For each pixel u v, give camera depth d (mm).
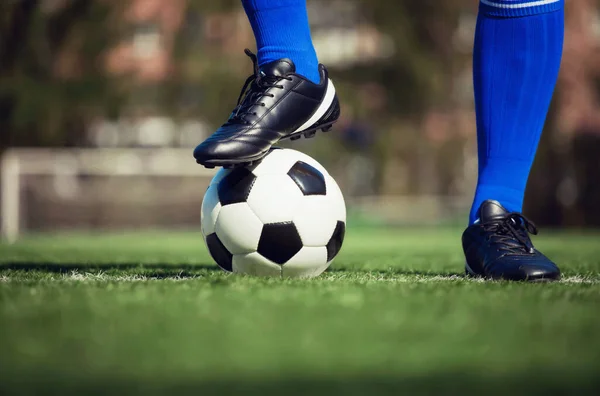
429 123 17625
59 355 1335
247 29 17219
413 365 1269
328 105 2824
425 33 17297
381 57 17344
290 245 2609
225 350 1372
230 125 2635
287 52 2771
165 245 7773
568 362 1296
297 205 2611
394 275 3080
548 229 17547
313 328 1571
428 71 16891
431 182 19516
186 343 1430
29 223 14367
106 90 16547
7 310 1790
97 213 14953
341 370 1231
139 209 15211
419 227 15906
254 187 2621
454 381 1165
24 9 15906
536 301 2006
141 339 1464
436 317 1707
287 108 2678
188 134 18594
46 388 1122
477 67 2881
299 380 1169
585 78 17781
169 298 1992
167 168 15727
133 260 4805
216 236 2703
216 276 2592
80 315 1719
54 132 16359
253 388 1121
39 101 16125
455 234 12320
